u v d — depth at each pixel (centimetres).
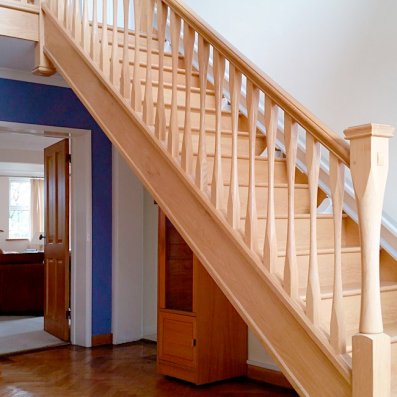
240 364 450
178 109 358
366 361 197
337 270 211
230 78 257
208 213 265
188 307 441
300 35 390
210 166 321
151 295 591
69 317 568
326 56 371
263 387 423
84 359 499
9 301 729
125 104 315
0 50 425
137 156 310
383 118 336
